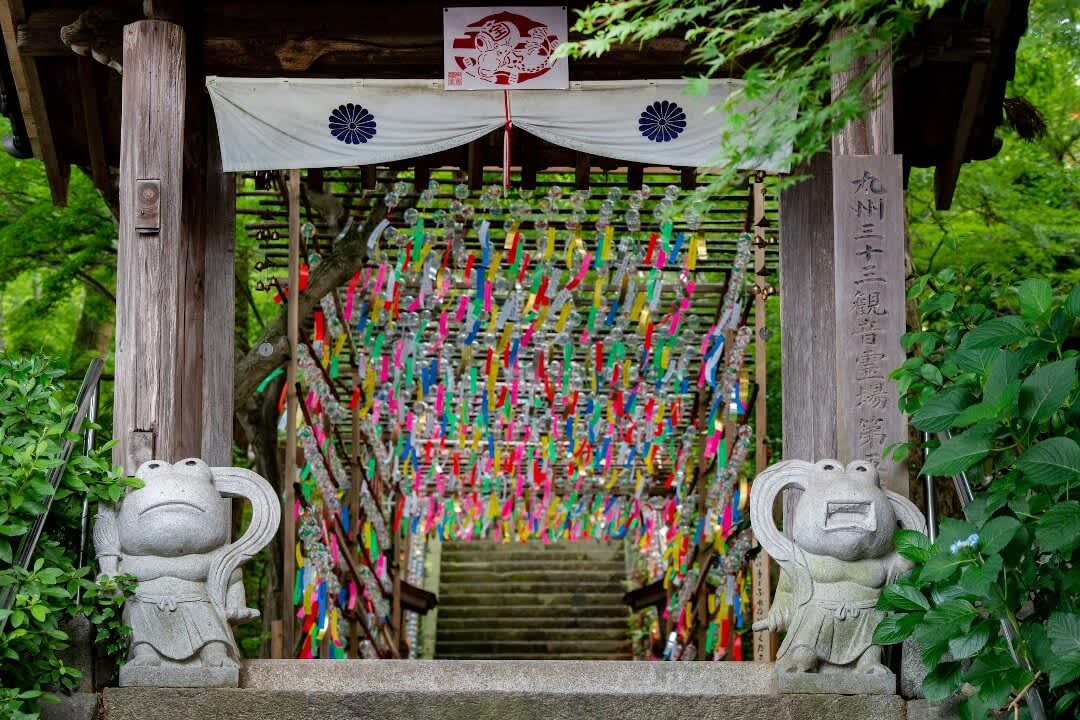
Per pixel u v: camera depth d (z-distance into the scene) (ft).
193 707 16.78
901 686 17.33
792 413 23.93
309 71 24.22
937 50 22.52
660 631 47.55
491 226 34.32
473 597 60.80
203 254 23.21
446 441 44.01
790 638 17.43
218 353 25.73
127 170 20.34
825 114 15.61
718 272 36.19
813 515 17.72
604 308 35.91
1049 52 41.98
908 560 17.57
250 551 17.99
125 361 19.72
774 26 15.89
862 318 19.83
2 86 25.14
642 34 16.72
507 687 18.22
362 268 34.35
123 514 17.67
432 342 37.47
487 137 27.48
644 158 23.73
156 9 21.15
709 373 34.19
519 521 47.42
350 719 16.84
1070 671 14.47
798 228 24.40
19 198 42.01
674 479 41.96
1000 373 16.10
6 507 16.25
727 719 16.93
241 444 44.45
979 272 20.70
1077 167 44.83
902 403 18.74
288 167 23.61
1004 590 15.46
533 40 23.80
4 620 15.31
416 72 24.41
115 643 17.13
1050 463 15.20
